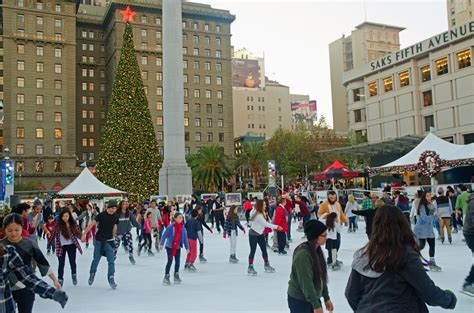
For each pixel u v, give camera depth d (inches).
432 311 269.1
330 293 334.3
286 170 2554.1
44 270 213.8
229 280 407.2
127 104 1690.5
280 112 5792.3
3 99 3127.5
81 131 3757.4
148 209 681.6
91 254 682.8
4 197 861.8
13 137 3105.3
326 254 552.1
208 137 3811.5
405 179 1711.4
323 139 2591.0
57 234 400.2
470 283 311.6
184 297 339.9
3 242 209.5
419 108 2007.9
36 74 3216.0
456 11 3730.3
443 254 515.2
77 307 315.3
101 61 3885.3
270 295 336.5
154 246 770.8
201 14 3838.6
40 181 3129.9
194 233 471.8
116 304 322.3
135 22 3617.1
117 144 1654.8
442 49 1886.1
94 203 1103.6
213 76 3885.3
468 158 913.5
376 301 122.7
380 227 126.7
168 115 1380.4
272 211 840.9
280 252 581.0
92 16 4005.9
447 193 728.3
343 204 1019.9
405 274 121.0
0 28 3348.9
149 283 408.2
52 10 3304.6
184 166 1364.4
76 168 3255.4
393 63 2111.2
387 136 2153.1
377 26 4343.0
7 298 168.2
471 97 1756.9
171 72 1389.0
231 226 528.7
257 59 5964.6
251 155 3107.8
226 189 2974.9
